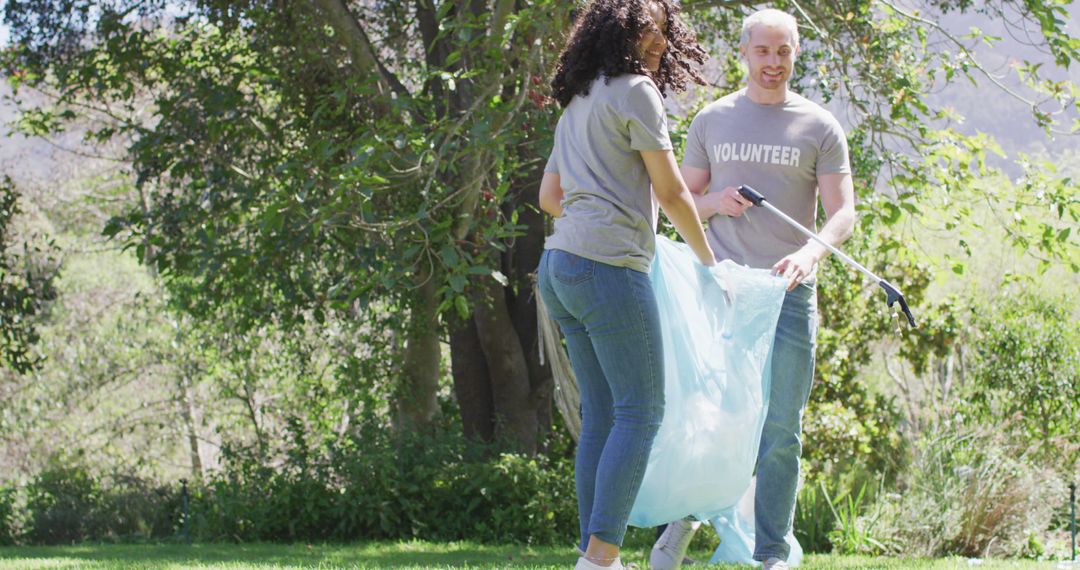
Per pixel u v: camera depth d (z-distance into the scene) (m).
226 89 11.17
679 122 10.62
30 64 12.35
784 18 4.23
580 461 3.50
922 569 5.50
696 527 4.16
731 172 4.27
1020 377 13.45
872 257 14.09
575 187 3.27
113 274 22.16
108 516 12.91
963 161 10.77
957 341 14.31
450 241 8.40
